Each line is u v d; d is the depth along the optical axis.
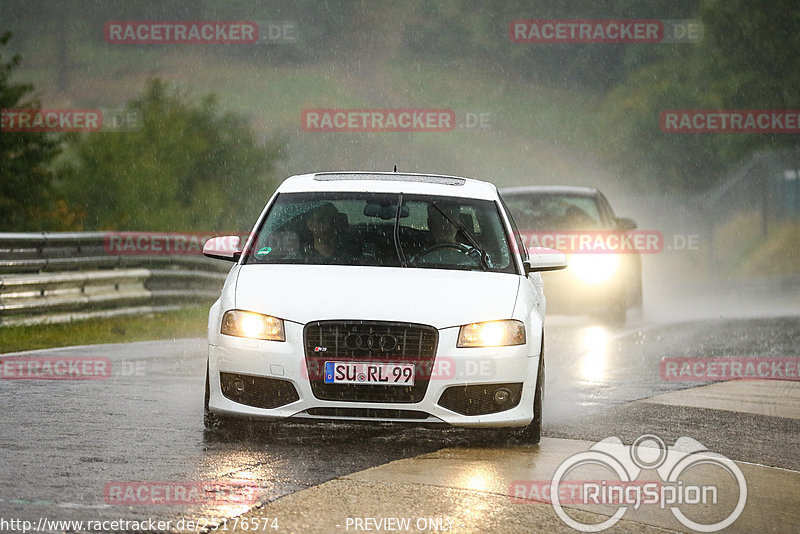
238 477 21.19
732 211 172.00
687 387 35.31
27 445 23.58
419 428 26.97
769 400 33.19
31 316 49.31
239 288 26.03
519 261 28.39
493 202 30.02
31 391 31.17
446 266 27.53
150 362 38.56
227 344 25.02
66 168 124.50
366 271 26.67
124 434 25.19
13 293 48.44
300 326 24.62
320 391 24.44
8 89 120.00
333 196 29.34
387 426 25.28
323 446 24.58
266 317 24.94
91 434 25.06
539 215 57.06
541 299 28.62
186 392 31.70
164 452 23.38
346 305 24.78
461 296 25.59
